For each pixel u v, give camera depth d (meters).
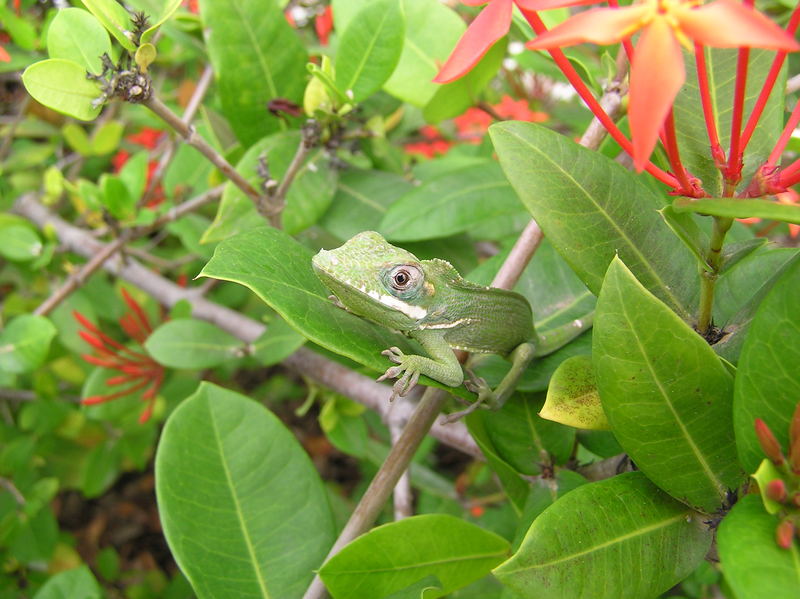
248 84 0.26
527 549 0.13
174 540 0.18
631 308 0.13
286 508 0.20
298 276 0.16
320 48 0.31
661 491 0.15
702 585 0.28
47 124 0.38
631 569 0.14
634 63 0.09
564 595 0.13
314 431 0.54
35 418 0.36
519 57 0.31
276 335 0.27
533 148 0.16
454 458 0.51
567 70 0.12
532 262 0.22
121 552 0.51
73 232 0.35
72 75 0.16
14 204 0.38
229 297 0.41
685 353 0.13
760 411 0.13
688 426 0.14
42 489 0.33
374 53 0.22
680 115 0.17
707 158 0.16
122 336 0.42
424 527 0.17
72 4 0.27
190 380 0.40
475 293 0.18
